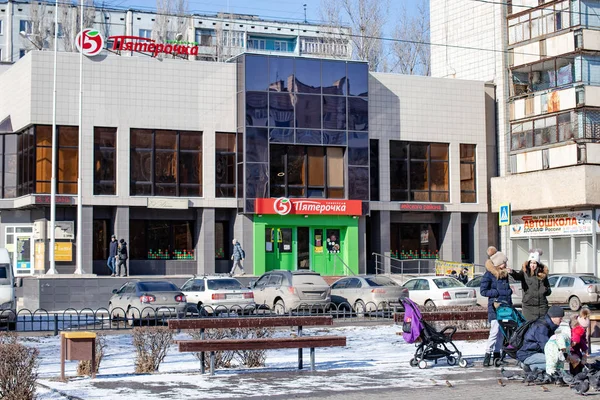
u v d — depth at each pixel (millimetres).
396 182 47719
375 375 15094
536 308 15234
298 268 44938
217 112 44156
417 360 16312
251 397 12680
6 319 27031
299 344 15633
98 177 42094
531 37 48531
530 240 47906
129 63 42812
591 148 44750
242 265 43469
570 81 46312
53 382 14516
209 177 43844
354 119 45688
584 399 12461
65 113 41594
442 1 54562
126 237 42188
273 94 44188
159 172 43250
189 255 44438
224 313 29859
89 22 81375
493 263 15820
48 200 40938
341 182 45781
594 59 46000
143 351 16328
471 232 49562
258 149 43750
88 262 41500
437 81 48750
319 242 45531
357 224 45781
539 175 46250
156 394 12984
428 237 49406
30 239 43562
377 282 31844
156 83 43219
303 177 45125
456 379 14539
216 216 44875
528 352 14383
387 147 47312
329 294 30703
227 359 16891
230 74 44500
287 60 44594
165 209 44000
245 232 43719
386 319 28703
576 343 14328
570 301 35219
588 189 43562
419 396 12688
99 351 15977
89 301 36625
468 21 52688
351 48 69562
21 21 86875
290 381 14383
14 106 43594
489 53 50969
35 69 41188
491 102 50219
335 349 20219
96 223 43094
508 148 49500
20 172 43250
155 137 43281
